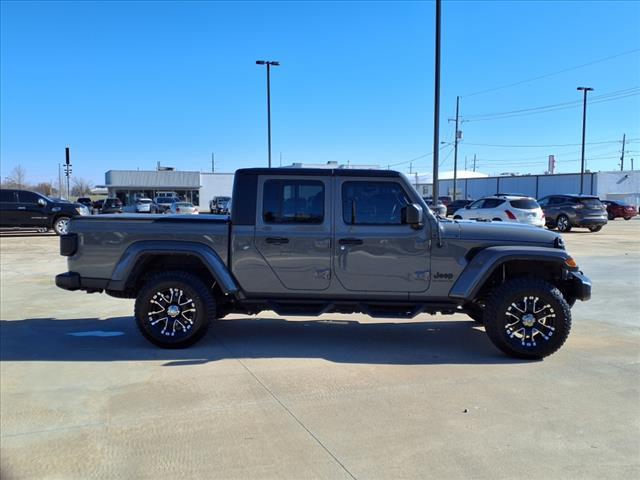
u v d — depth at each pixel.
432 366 5.44
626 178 55.44
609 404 4.44
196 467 3.37
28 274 11.68
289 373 5.17
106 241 6.05
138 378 5.00
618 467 3.40
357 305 5.97
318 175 5.93
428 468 3.38
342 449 3.62
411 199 5.88
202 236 5.98
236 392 4.65
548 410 4.30
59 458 3.48
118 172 64.06
